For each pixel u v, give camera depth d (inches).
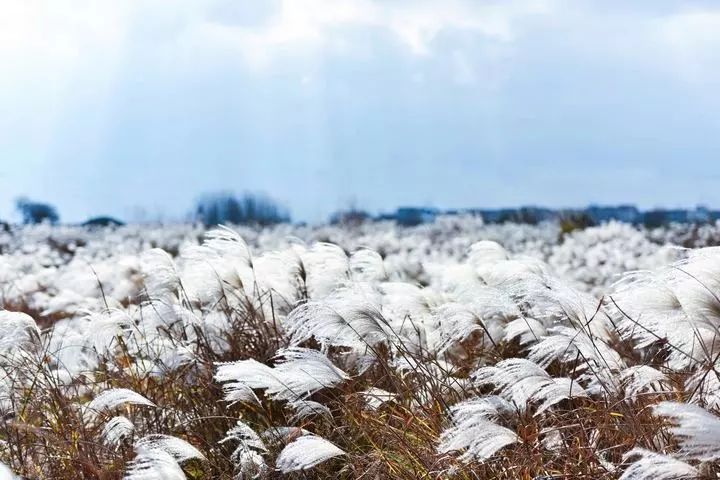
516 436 139.8
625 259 557.0
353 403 179.6
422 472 157.3
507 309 195.5
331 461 171.0
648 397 163.5
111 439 165.8
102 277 323.6
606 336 187.0
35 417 195.6
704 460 118.9
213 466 178.7
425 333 219.5
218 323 231.9
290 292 242.5
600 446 157.9
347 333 176.6
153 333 228.2
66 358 235.0
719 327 148.0
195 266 237.5
